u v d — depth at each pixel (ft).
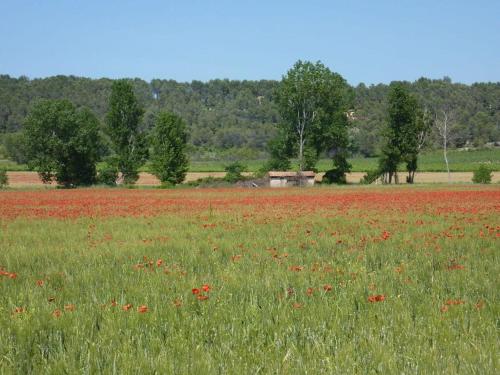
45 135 281.33
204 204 122.21
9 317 25.86
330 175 313.12
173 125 296.30
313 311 26.55
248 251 48.24
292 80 317.01
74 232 66.54
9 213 97.09
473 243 50.62
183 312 26.50
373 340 21.88
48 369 19.58
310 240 55.52
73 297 30.76
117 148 302.25
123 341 22.16
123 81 302.25
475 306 27.27
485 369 19.04
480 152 564.30
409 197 134.00
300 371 19.22
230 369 19.36
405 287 32.04
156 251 49.44
